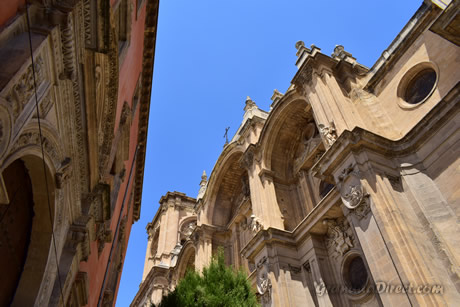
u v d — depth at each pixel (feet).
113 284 81.20
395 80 65.98
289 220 81.35
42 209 27.37
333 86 70.38
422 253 42.29
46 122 23.65
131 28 47.14
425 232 46.09
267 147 93.04
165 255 150.41
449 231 44.29
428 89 59.52
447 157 49.11
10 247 25.86
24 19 19.25
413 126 57.06
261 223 77.92
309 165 87.20
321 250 66.03
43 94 21.34
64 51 22.76
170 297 42.01
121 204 65.31
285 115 91.66
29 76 19.01
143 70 75.77
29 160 24.45
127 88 53.72
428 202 48.32
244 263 98.32
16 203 25.81
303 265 67.51
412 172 52.44
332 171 58.08
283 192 87.25
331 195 62.75
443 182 48.34
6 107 16.71
